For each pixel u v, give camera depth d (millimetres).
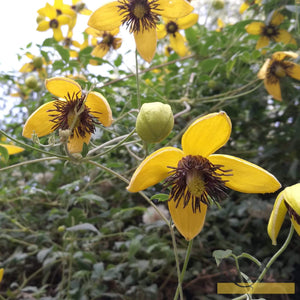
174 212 128
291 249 213
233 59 256
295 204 109
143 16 178
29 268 278
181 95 318
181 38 300
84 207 305
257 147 293
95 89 194
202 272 237
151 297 231
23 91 373
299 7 258
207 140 118
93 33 284
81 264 227
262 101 286
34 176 325
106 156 287
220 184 121
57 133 154
